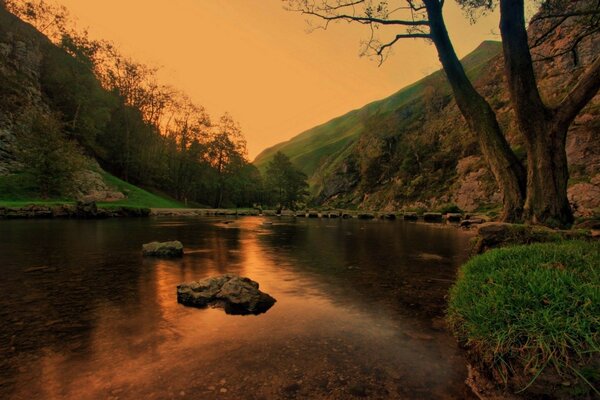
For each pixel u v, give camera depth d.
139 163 71.62
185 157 79.19
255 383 3.20
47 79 60.78
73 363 3.55
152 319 4.99
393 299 6.27
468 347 3.91
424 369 3.57
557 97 50.62
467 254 12.23
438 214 39.75
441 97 102.62
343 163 127.50
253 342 4.20
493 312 3.54
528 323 3.19
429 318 5.21
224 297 5.78
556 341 2.96
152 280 7.50
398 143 105.88
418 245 15.03
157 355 3.78
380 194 94.00
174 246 11.26
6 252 11.06
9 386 3.07
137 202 52.84
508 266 4.88
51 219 28.02
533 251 5.50
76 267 8.84
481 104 15.68
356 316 5.28
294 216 52.16
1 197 35.75
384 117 123.56
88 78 62.84
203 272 8.48
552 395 2.87
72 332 4.43
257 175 118.62
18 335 4.29
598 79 11.94
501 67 85.50
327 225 30.42
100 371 3.39
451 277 8.23
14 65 54.91
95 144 62.84
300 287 7.16
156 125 81.31
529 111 13.42
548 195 12.95
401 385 3.24
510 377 3.11
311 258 11.11
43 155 39.06
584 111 43.03
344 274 8.54
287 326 4.80
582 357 2.85
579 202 34.38
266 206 110.25
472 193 59.25
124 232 18.94
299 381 3.26
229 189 93.19
